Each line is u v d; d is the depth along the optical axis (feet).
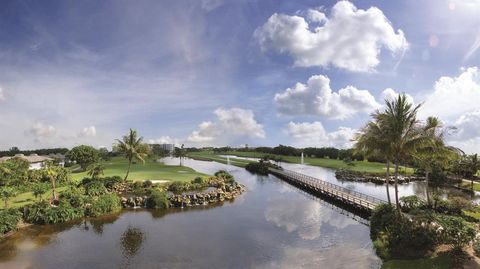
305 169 354.54
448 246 76.33
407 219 84.23
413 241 76.54
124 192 171.73
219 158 558.97
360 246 88.17
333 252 84.23
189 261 79.15
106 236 98.63
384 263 72.49
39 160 375.86
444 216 81.76
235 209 136.36
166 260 79.77
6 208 110.93
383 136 93.20
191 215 125.39
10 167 191.42
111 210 129.18
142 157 204.33
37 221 110.73
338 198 149.28
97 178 182.39
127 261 79.15
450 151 107.96
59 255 82.94
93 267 75.72
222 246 89.51
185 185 181.57
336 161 435.53
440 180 196.95
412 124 92.48
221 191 166.09
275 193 181.27
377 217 94.89
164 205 138.21
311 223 113.09
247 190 192.65
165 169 276.62
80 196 131.13
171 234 100.68
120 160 440.45
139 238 96.68
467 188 195.83
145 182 182.39
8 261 78.95
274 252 84.84
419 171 259.39
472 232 74.84
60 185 168.25
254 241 93.56
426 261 70.54
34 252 84.94
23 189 149.07
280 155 568.00
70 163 347.36
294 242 92.53
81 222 114.42
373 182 237.04
